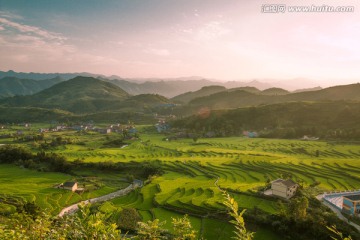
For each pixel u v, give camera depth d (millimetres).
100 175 157250
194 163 160500
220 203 94125
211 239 72438
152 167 155750
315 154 168500
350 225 71125
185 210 92125
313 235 68000
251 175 133500
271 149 192250
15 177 146625
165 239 15617
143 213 92875
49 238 13766
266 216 78625
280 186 97000
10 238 13586
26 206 80938
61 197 118500
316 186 108438
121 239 12977
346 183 113062
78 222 13523
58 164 163625
